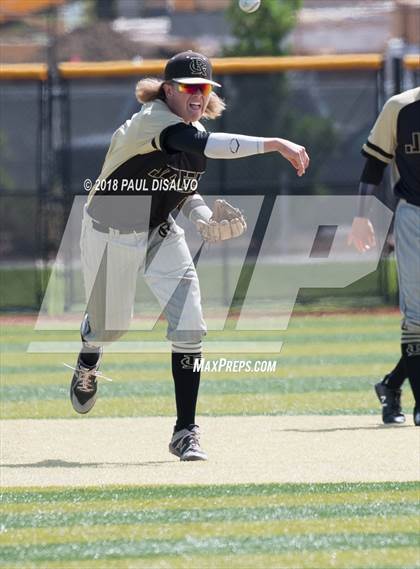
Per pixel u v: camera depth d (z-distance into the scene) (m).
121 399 33.84
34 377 39.50
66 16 87.69
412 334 27.89
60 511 19.56
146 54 81.06
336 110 67.75
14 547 17.48
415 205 27.61
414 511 19.42
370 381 37.56
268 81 62.88
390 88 60.84
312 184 61.59
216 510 19.55
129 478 22.14
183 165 23.52
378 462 23.52
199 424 28.98
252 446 25.56
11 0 78.56
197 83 22.91
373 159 28.14
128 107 67.44
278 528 18.41
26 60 77.19
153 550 17.23
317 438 26.55
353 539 17.75
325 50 76.88
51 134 58.84
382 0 79.12
